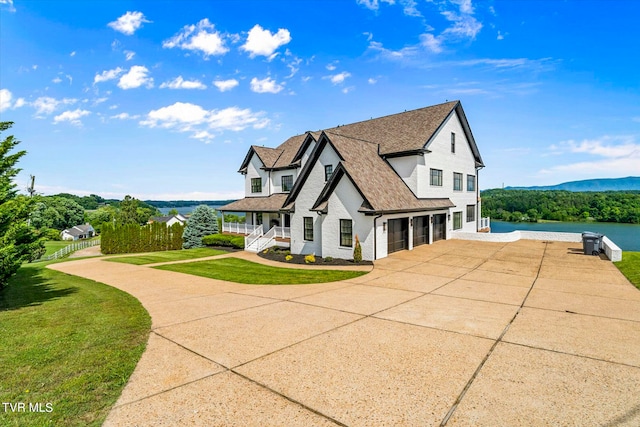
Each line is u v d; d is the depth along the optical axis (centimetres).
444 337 820
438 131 2759
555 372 640
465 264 1900
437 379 614
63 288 1495
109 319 988
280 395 562
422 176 2561
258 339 816
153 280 1680
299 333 855
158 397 555
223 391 575
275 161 3450
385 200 2130
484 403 536
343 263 2031
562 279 1517
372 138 2895
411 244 2402
